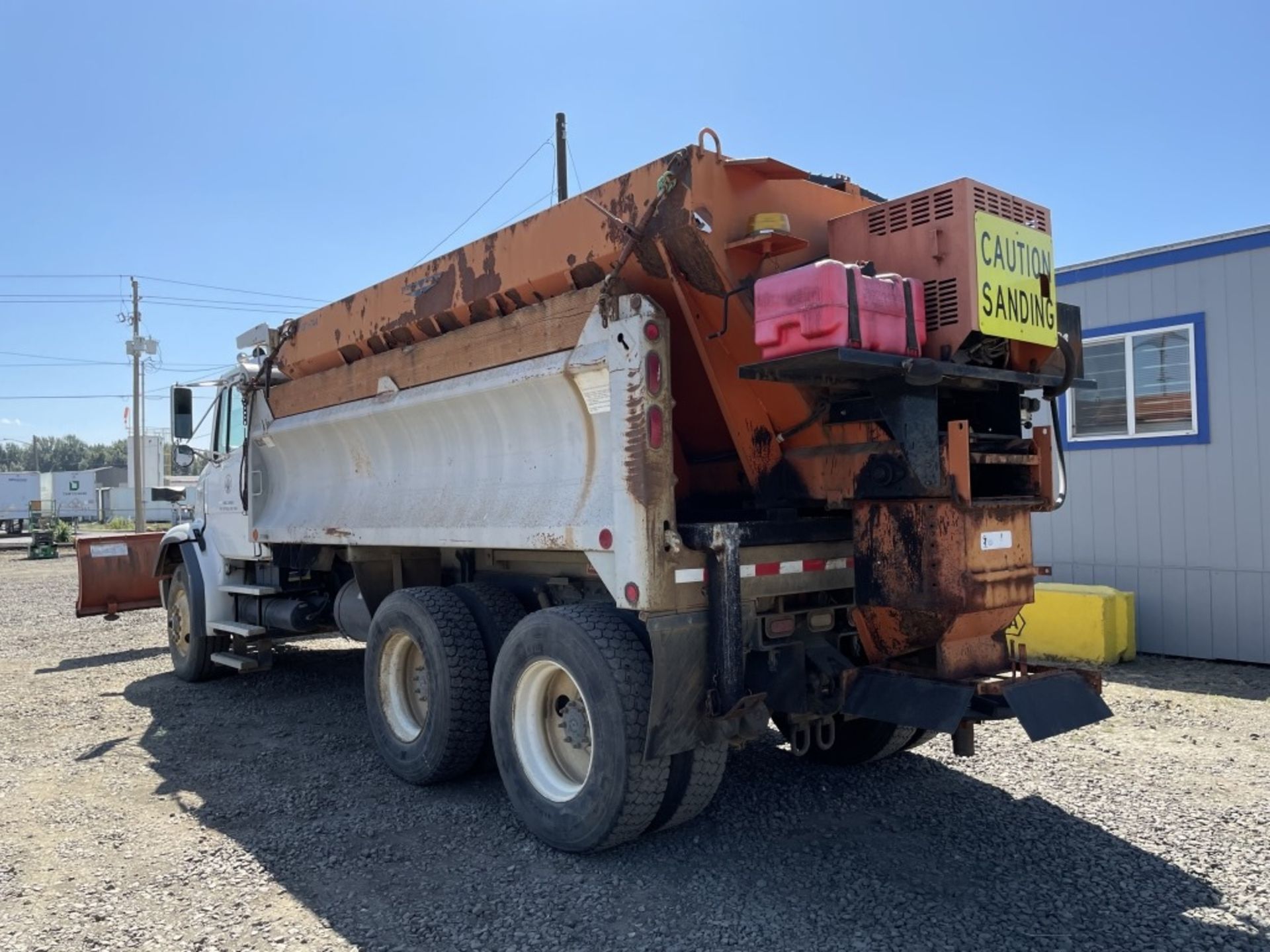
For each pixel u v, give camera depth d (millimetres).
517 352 4922
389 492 6164
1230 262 8438
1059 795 5039
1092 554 9438
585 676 4258
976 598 3904
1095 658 8414
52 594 18312
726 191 4164
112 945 3604
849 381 4059
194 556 8828
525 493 4926
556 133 18250
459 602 5516
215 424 8812
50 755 6367
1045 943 3416
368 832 4773
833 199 4680
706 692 4160
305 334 6926
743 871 4117
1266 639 8250
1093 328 9422
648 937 3545
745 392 4422
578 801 4301
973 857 4215
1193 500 8711
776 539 4340
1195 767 5492
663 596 4062
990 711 3836
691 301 4320
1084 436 9523
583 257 4523
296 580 8125
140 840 4727
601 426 4414
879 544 4207
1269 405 8219
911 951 3375
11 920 3838
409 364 5793
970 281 3854
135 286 38500
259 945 3578
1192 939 3434
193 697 8219
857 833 4539
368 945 3557
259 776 5805
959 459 3850
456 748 5297
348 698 8109
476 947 3518
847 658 4508
